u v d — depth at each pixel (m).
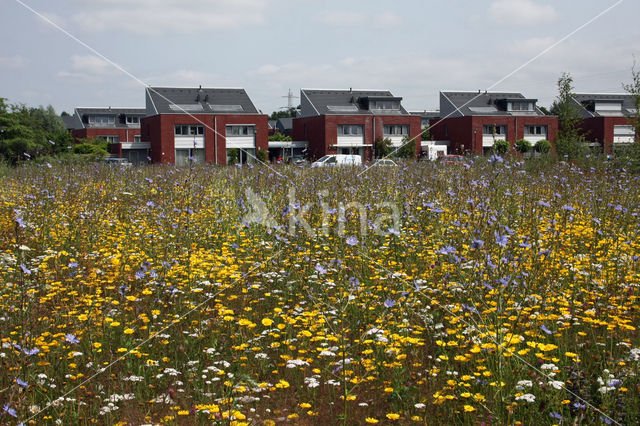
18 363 3.62
